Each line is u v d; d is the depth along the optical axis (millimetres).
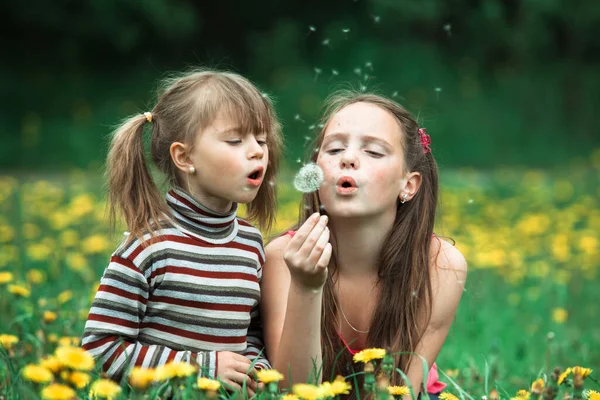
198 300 3342
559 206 14742
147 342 3336
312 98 23875
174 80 3789
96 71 25141
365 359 3025
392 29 27703
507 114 26031
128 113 23109
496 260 8055
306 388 2736
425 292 3736
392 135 3617
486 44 28516
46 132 21641
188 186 3463
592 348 6199
